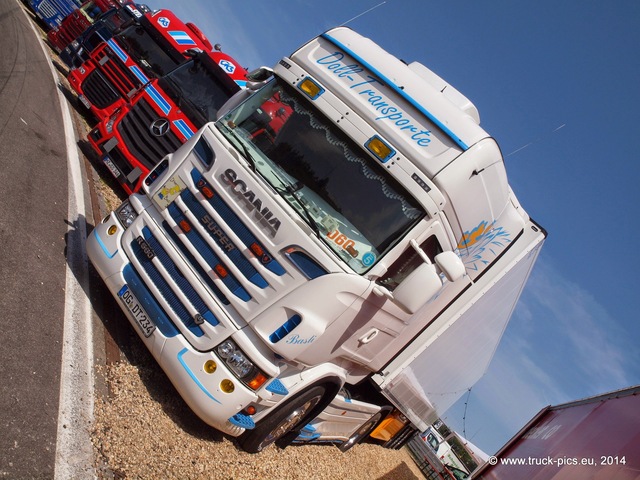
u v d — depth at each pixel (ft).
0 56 36.45
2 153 23.21
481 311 23.82
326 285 15.89
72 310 17.49
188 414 17.62
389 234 16.52
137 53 34.71
